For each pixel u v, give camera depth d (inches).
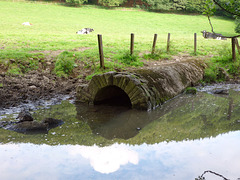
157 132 228.8
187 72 430.9
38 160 172.1
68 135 218.5
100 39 422.9
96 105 314.7
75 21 1357.0
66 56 466.3
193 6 2032.5
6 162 168.4
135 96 291.6
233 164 166.4
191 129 236.8
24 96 328.5
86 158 175.5
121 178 149.6
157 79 336.8
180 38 942.4
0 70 408.2
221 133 226.5
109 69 437.7
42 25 1104.2
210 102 344.2
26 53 464.8
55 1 2079.2
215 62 555.5
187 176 151.0
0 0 1790.1
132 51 509.4
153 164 166.6
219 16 2027.6
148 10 2102.6
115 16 1680.6
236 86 458.6
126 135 221.0
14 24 1040.2
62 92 362.0
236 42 583.8
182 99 354.9
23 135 216.1
